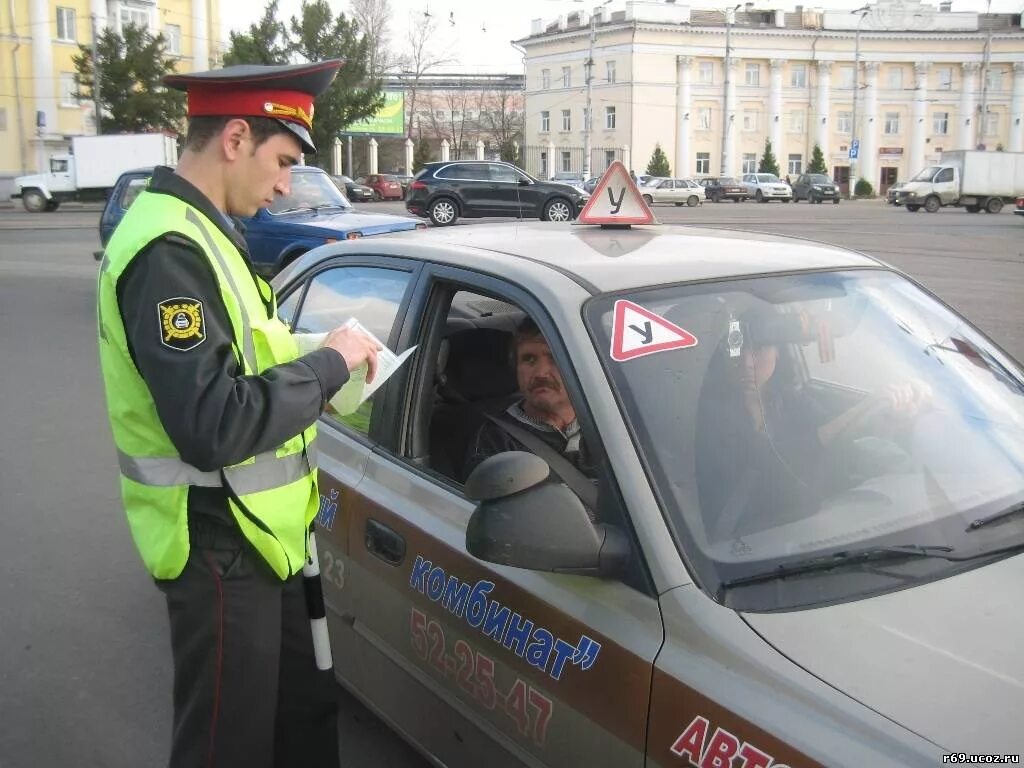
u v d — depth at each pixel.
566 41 70.44
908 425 2.51
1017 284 13.83
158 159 36.16
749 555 2.03
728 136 67.81
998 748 1.60
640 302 2.42
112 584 4.72
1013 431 2.56
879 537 2.13
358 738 3.38
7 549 5.14
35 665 3.98
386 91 61.94
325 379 2.10
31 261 18.36
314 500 2.33
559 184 25.83
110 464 6.57
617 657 1.98
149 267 1.95
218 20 58.25
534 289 2.46
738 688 1.78
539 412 2.92
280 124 2.15
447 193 25.33
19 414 7.84
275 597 2.25
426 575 2.59
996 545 2.16
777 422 2.38
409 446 2.93
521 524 2.01
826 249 3.04
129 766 3.35
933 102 71.56
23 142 50.12
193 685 2.22
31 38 49.50
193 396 1.91
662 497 2.07
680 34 66.69
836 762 1.62
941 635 1.85
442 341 3.21
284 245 11.34
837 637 1.84
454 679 2.49
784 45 68.75
